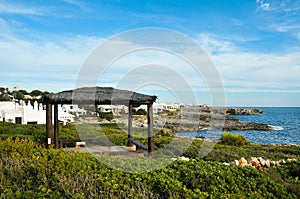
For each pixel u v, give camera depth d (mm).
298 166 8594
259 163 10328
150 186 5449
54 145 11859
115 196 4906
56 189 4922
